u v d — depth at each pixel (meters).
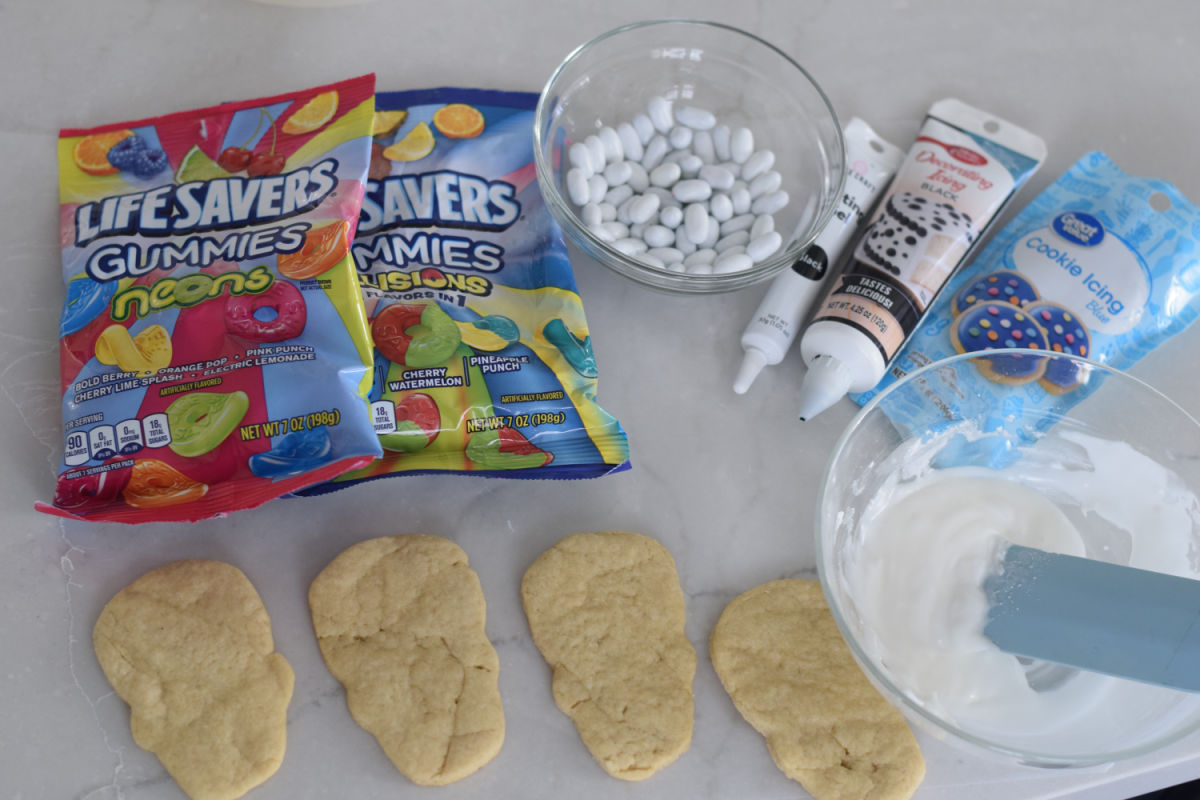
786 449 0.68
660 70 0.76
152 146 0.67
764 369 0.71
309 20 0.79
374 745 0.57
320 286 0.61
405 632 0.59
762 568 0.64
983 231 0.71
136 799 0.55
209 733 0.56
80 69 0.76
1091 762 0.49
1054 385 0.61
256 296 0.60
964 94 0.81
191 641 0.58
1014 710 0.56
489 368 0.64
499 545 0.64
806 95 0.74
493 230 0.69
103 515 0.58
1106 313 0.68
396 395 0.62
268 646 0.59
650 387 0.69
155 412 0.58
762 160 0.71
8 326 0.67
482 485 0.65
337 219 0.62
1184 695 0.53
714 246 0.70
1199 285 0.70
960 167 0.72
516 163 0.71
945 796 0.58
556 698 0.59
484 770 0.57
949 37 0.83
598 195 0.70
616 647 0.60
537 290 0.67
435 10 0.81
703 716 0.59
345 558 0.61
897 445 0.60
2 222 0.70
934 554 0.58
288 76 0.77
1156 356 0.72
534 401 0.64
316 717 0.58
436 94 0.72
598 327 0.71
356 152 0.65
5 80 0.74
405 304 0.65
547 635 0.60
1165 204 0.71
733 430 0.69
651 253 0.69
